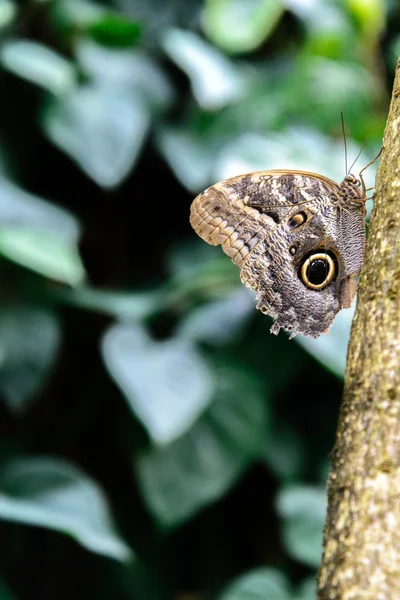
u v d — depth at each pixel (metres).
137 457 1.51
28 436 1.62
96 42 1.71
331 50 1.85
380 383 1.11
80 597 1.59
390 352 1.11
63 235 1.52
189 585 1.63
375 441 1.11
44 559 1.60
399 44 1.93
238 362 1.54
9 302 1.53
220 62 1.76
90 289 1.65
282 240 1.21
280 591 1.45
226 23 1.77
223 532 1.66
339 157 1.66
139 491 1.59
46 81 1.54
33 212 1.52
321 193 1.21
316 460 1.58
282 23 1.87
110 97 1.63
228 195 1.21
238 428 1.52
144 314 1.57
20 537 1.59
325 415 1.62
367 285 1.13
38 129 1.64
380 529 1.09
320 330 1.21
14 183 1.60
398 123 1.14
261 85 1.77
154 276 1.76
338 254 1.21
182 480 1.50
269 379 1.54
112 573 1.59
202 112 1.73
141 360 1.50
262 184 1.21
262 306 1.21
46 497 1.48
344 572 1.10
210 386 1.49
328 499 1.12
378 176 1.14
